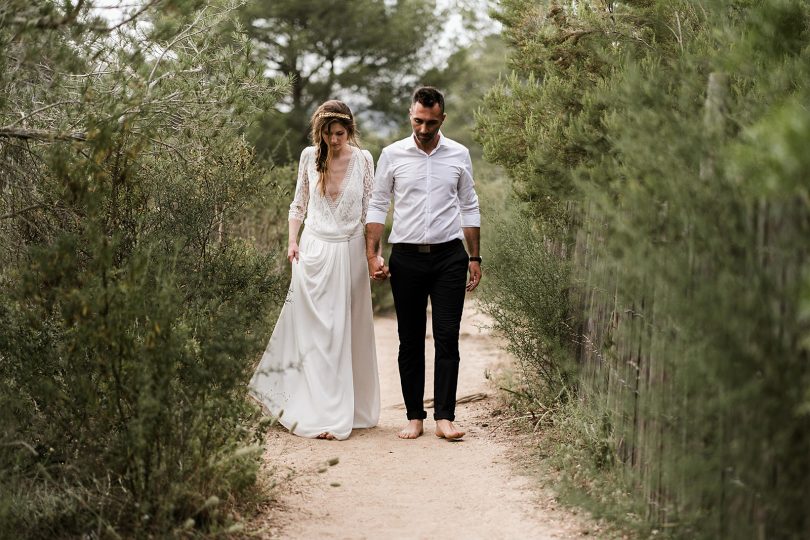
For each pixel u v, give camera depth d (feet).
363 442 18.08
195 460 12.09
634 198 11.25
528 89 20.75
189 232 17.02
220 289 16.84
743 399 9.11
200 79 15.43
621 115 14.55
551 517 13.17
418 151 18.40
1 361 13.15
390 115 74.23
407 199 18.44
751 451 9.49
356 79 70.95
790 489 9.07
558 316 18.39
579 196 15.78
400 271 18.48
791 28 13.43
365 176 19.54
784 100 11.91
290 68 70.08
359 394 19.52
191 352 12.81
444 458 16.74
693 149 10.68
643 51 18.85
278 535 12.30
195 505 11.85
